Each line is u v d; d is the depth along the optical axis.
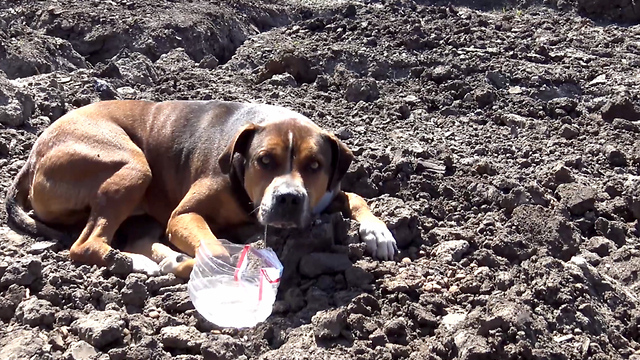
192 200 2.01
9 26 3.04
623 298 1.95
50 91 2.69
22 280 1.85
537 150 2.67
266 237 1.97
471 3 4.59
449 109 2.93
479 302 1.87
